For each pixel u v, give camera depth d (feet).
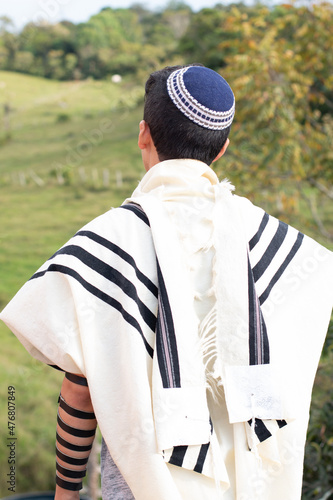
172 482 2.60
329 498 11.75
